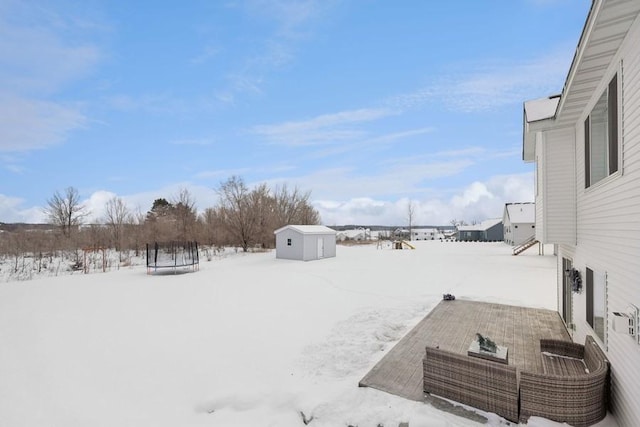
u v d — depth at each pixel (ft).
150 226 107.86
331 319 24.63
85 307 30.63
